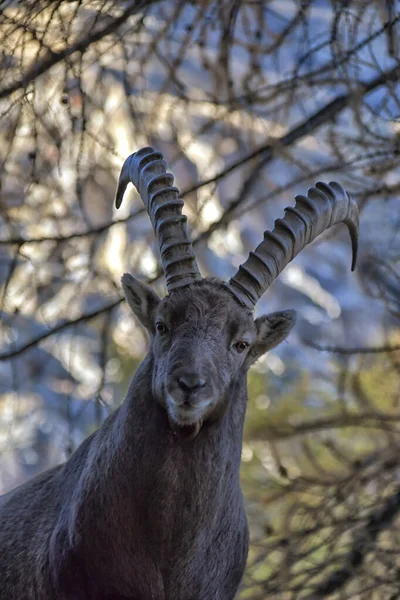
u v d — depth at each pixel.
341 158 12.95
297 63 12.89
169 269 8.84
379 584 12.97
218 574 8.97
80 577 8.59
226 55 12.48
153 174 9.46
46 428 26.59
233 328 8.60
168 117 13.24
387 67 13.20
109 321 13.34
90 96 12.57
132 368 23.31
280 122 13.62
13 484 27.28
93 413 26.59
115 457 8.57
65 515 8.82
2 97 11.49
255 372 24.70
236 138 13.48
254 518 16.62
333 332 32.12
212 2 12.80
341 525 13.55
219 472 8.64
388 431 14.95
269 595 13.15
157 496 8.43
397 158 12.89
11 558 9.14
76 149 14.53
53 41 11.37
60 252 13.37
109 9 11.33
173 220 8.97
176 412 8.05
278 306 33.53
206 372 8.12
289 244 9.19
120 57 12.76
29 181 12.43
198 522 8.55
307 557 14.48
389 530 13.69
